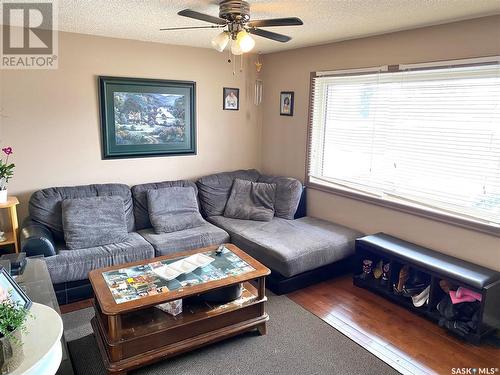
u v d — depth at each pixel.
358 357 2.43
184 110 4.31
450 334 2.69
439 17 2.75
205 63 4.38
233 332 2.49
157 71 4.07
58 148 3.63
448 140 3.02
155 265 2.66
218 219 4.14
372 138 3.63
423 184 3.23
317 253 3.30
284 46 4.15
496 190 2.76
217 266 2.65
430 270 2.80
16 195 3.49
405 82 3.26
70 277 2.95
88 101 3.72
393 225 3.48
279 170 4.80
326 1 2.43
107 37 3.71
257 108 4.91
